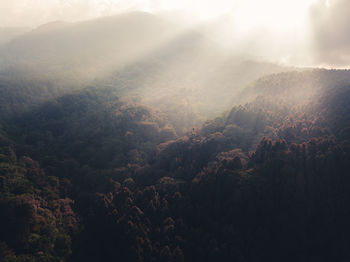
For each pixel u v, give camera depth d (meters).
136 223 81.69
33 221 83.62
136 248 74.81
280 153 90.44
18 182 103.44
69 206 104.44
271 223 76.62
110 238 82.06
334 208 75.19
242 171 91.88
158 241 78.81
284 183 81.00
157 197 93.00
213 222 81.81
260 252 73.44
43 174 117.69
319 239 73.00
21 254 74.94
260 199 80.56
